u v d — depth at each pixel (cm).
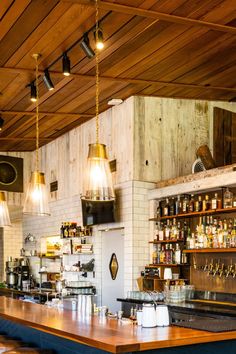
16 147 1028
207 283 654
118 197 760
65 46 505
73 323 392
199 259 670
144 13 432
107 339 312
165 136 767
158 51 527
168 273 671
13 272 1100
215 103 823
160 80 634
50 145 1009
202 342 325
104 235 809
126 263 730
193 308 569
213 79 631
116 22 454
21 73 576
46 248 1041
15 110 743
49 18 441
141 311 378
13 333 531
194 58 550
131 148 739
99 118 824
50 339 439
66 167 938
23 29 461
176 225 698
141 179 738
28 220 1131
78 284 792
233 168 589
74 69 579
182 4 418
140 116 747
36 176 565
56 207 977
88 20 448
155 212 728
